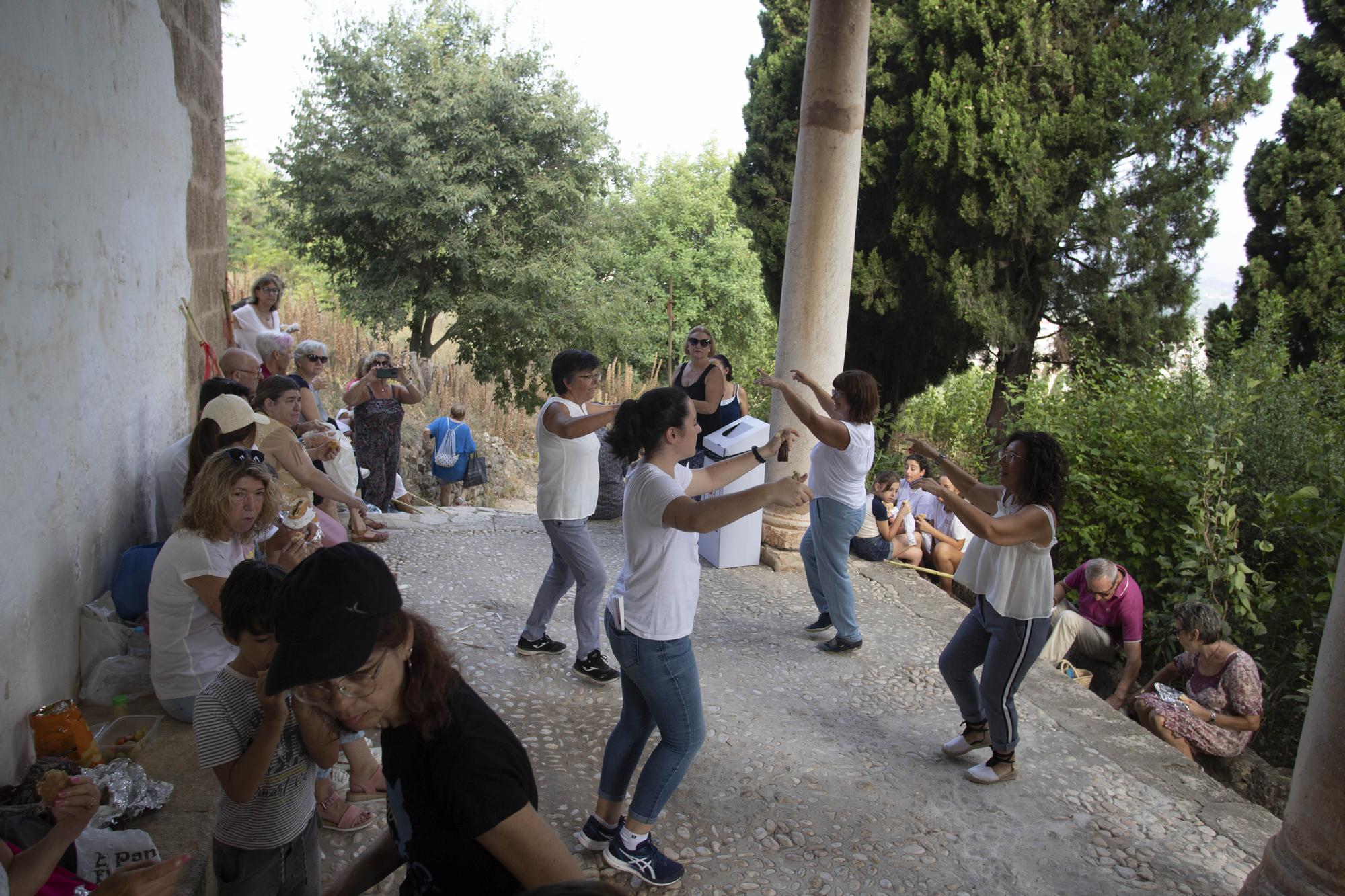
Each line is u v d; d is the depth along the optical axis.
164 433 5.35
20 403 3.22
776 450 3.51
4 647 3.07
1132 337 11.25
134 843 2.79
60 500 3.62
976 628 4.07
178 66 5.75
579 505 4.57
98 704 3.82
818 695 4.94
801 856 3.51
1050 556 3.77
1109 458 8.06
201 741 2.27
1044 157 11.01
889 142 12.61
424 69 18.69
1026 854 3.61
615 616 3.10
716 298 32.34
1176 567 7.16
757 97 14.59
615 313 20.86
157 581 3.53
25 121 3.29
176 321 5.66
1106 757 4.46
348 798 3.46
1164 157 11.16
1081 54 11.24
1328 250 11.50
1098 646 6.34
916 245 11.95
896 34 12.42
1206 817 3.95
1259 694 5.34
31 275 3.33
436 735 1.51
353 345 16.22
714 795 3.88
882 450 13.15
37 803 2.82
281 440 4.83
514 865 1.49
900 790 4.03
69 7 3.76
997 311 11.62
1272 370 8.44
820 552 5.32
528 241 19.56
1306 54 11.99
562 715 4.45
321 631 1.38
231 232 31.98
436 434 10.89
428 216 18.25
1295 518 6.95
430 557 6.66
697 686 3.15
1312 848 2.82
